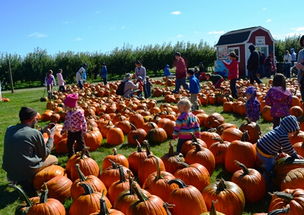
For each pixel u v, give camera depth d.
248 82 19.17
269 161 5.52
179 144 6.96
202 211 4.34
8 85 38.78
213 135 7.41
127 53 44.28
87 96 17.25
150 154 5.97
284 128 5.40
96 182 5.05
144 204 4.12
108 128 9.32
